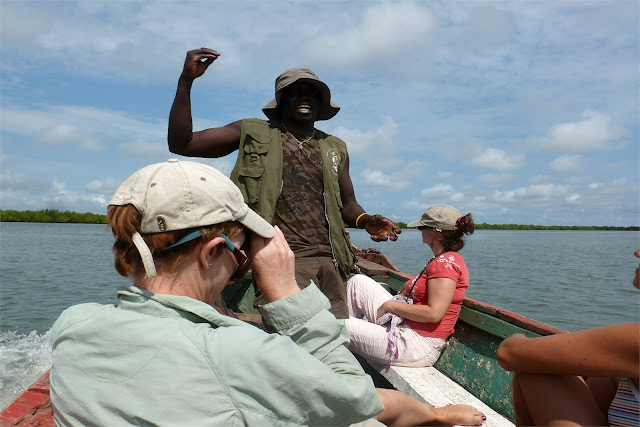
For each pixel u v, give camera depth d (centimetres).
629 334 101
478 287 1458
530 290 1395
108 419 89
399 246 3872
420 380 268
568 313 1064
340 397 94
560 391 117
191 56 245
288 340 95
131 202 95
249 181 276
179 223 95
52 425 153
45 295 1180
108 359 91
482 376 262
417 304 294
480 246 4669
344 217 325
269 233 108
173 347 89
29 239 4050
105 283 1397
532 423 130
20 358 614
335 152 302
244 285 399
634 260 2705
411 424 183
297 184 284
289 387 90
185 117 254
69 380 92
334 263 290
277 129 292
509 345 123
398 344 284
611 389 129
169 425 87
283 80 289
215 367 89
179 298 96
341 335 109
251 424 89
